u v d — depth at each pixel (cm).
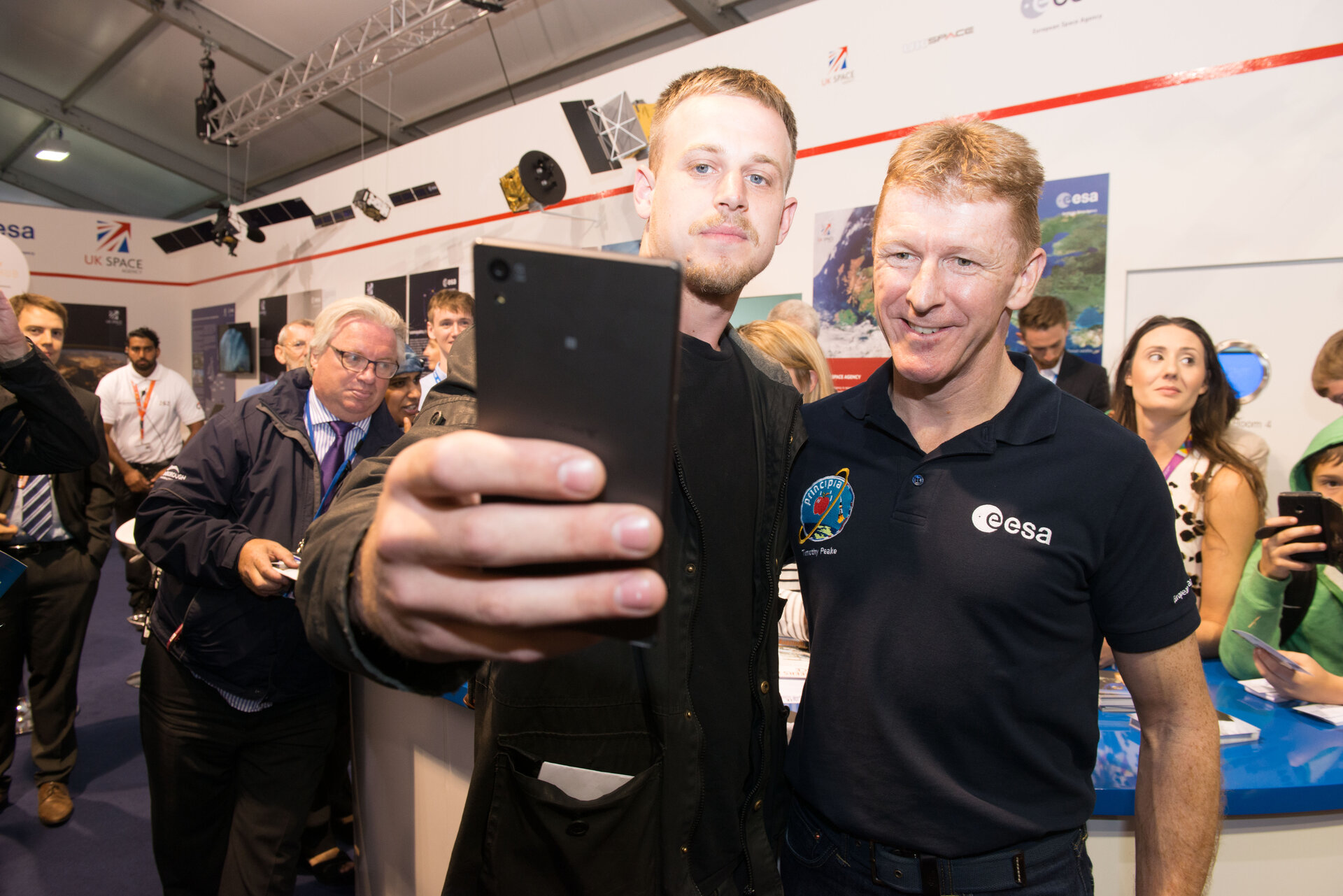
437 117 640
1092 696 87
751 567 88
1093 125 229
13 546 238
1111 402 228
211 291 732
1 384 154
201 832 161
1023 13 241
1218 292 212
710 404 83
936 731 83
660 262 33
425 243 480
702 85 79
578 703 76
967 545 83
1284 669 132
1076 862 84
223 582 144
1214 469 184
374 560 36
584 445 35
